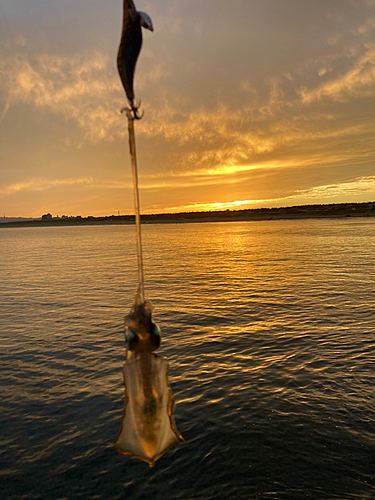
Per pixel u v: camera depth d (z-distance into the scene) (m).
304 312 17.03
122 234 120.00
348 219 170.12
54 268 36.34
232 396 9.62
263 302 19.36
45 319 17.27
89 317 17.50
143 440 1.08
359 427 8.15
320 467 7.10
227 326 15.46
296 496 6.50
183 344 13.50
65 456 7.65
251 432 8.13
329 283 23.77
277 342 13.23
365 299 19.02
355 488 6.61
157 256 45.81
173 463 7.40
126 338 1.12
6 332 15.27
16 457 7.63
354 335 13.51
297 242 59.06
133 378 1.12
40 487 6.85
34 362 12.12
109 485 6.90
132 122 1.14
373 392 9.47
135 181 1.16
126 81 1.10
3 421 8.82
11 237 119.00
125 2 1.07
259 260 38.03
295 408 8.95
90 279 28.81
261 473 7.03
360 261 34.22
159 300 20.75
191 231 121.38
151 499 6.57
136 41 1.08
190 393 9.88
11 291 24.33
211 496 6.61
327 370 10.77
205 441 7.96
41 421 8.80
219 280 26.59
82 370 11.45
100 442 8.05
